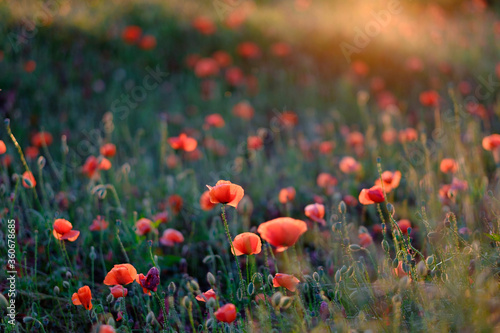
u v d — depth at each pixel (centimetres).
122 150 468
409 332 163
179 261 273
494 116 488
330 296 194
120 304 184
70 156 446
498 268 174
